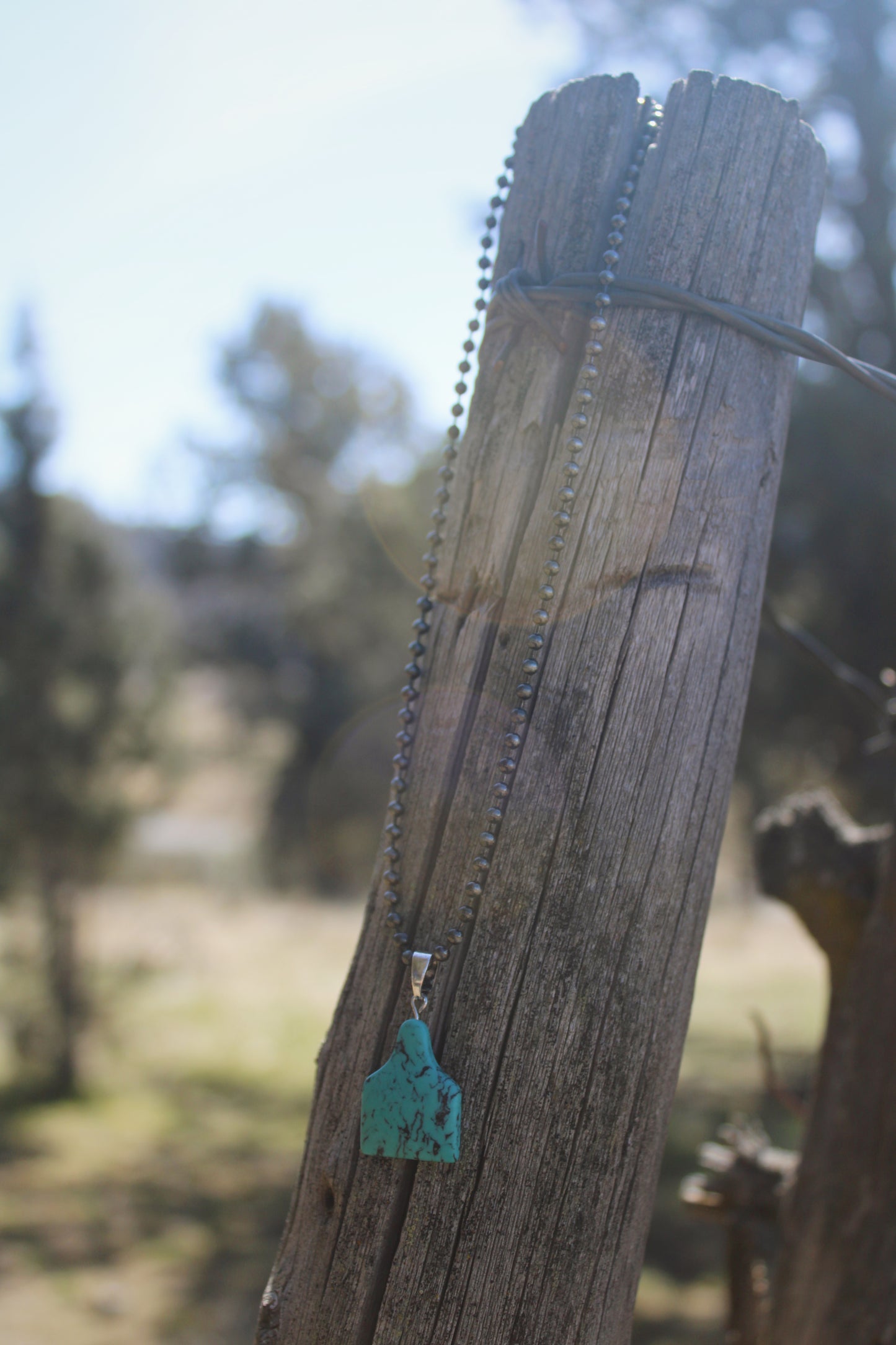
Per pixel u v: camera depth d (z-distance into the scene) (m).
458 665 1.19
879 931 1.60
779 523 6.20
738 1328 1.91
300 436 24.91
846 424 5.82
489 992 1.09
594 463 1.16
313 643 18.17
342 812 20.75
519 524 1.18
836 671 1.89
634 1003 1.12
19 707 9.10
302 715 23.91
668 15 6.62
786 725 6.52
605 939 1.11
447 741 1.17
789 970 13.77
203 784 26.64
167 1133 8.30
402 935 1.13
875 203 6.44
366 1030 1.14
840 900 1.73
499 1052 1.08
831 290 6.28
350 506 14.95
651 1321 5.00
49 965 9.48
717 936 16.44
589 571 1.15
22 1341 4.88
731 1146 2.04
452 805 1.14
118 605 9.66
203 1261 5.92
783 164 1.22
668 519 1.15
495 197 1.28
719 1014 11.30
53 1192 6.99
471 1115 1.07
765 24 6.40
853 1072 1.59
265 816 23.95
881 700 1.91
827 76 6.55
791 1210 1.65
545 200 1.25
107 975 10.26
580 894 1.11
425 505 11.07
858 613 6.14
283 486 24.75
